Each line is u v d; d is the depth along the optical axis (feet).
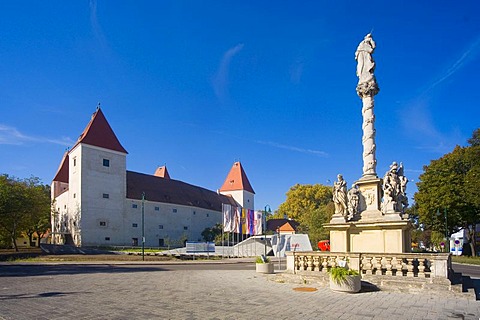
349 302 36.73
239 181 355.36
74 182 200.95
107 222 204.54
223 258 152.05
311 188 315.58
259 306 34.55
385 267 45.93
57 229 217.36
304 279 50.80
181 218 256.32
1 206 169.99
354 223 54.85
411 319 29.60
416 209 172.04
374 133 59.47
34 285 51.90
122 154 218.79
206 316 30.14
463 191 143.33
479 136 163.02
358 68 61.31
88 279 60.85
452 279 43.91
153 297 40.04
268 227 299.79
